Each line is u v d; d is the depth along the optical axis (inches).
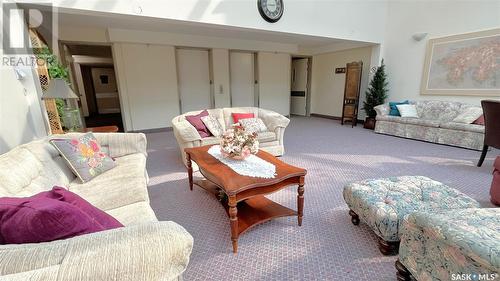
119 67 215.3
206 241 74.2
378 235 66.4
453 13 184.1
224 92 270.4
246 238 75.3
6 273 26.0
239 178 71.6
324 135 213.2
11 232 32.9
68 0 110.3
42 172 70.1
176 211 91.5
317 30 192.5
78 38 199.2
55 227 33.0
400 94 227.1
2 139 77.6
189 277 60.8
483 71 171.9
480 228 38.7
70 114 125.7
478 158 142.6
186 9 138.2
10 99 87.4
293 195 101.5
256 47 272.7
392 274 60.7
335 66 294.4
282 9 169.9
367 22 219.8
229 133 91.3
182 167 138.3
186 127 130.8
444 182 110.7
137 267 28.8
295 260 65.9
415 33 207.6
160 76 234.2
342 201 96.4
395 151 160.2
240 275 61.4
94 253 28.5
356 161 142.3
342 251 68.9
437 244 43.3
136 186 73.8
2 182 53.1
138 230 31.9
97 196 68.6
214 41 247.1
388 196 69.9
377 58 237.9
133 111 228.7
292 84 348.5
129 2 122.8
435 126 175.2
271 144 147.7
